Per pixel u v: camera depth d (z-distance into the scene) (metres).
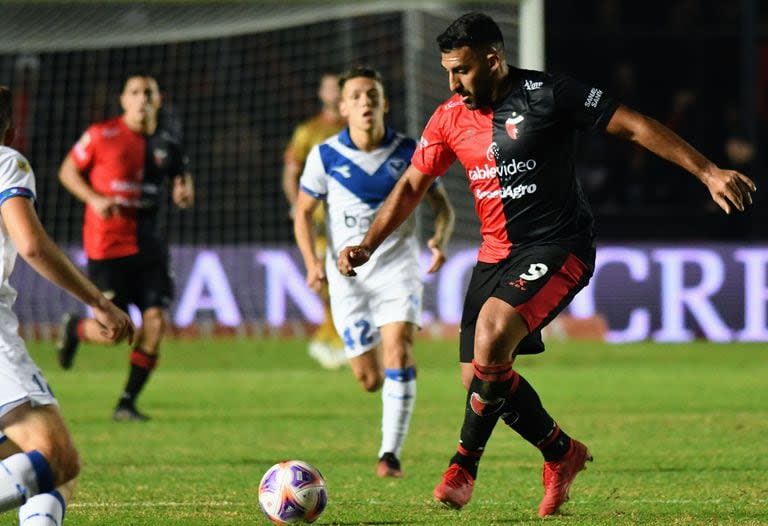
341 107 28.95
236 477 26.36
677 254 64.06
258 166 73.88
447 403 41.06
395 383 26.69
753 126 78.31
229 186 73.75
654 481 25.62
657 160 81.12
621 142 81.44
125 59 73.56
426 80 63.00
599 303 64.56
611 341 64.19
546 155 20.62
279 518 20.03
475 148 20.97
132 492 24.30
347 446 31.48
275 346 60.69
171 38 62.81
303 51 73.75
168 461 28.80
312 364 54.19
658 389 44.84
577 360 55.50
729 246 63.81
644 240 79.69
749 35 78.38
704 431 33.97
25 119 70.06
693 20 86.44
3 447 17.34
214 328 63.34
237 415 38.03
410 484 25.38
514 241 21.06
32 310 62.47
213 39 74.19
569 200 20.91
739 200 18.78
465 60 20.30
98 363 55.19
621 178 81.44
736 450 30.36
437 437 33.06
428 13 62.38
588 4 87.31
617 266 64.38
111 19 62.94
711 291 63.88
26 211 15.61
